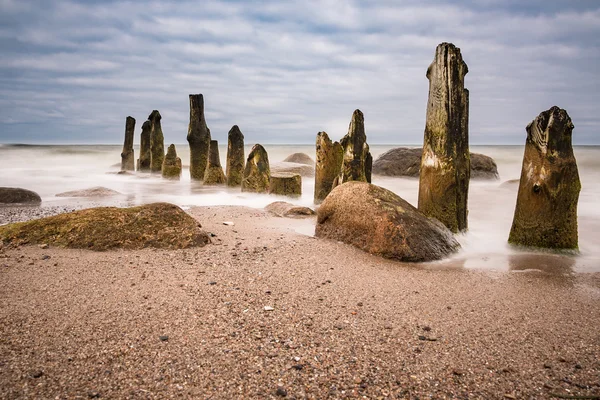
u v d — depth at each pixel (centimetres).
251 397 335
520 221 810
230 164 1986
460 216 866
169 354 390
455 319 482
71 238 724
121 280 571
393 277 625
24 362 370
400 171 2377
